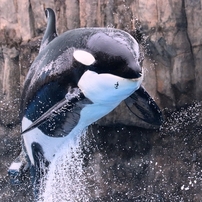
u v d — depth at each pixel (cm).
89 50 1241
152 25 1836
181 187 1925
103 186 2019
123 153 2030
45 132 1395
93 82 1235
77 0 1978
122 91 1231
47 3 2027
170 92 1897
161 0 1820
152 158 1989
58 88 1288
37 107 1352
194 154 1925
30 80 1370
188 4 1792
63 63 1274
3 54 2150
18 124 2178
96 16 1931
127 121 1975
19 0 2088
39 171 1478
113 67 1212
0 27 2131
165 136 1980
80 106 1290
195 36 1808
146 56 1881
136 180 1998
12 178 1515
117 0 1883
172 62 1866
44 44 1407
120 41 1235
